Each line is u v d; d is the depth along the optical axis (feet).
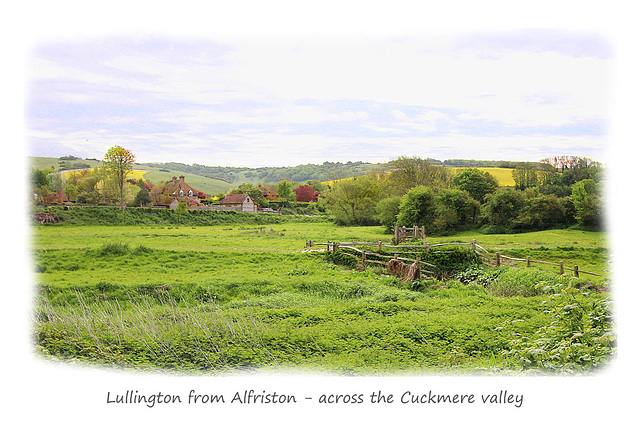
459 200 219.20
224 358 40.24
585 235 185.78
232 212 303.07
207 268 103.60
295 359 40.50
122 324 48.57
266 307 66.69
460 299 66.90
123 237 175.73
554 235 187.21
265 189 479.82
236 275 93.40
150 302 77.05
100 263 106.83
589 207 195.11
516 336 44.98
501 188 255.29
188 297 78.43
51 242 150.20
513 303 60.95
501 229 214.48
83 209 251.80
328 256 110.52
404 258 97.04
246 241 164.86
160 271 100.58
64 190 328.49
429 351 43.45
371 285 82.02
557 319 32.83
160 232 204.74
